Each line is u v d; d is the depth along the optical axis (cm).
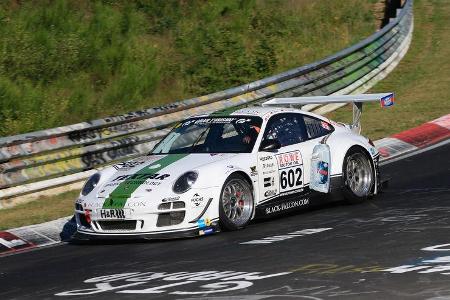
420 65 4341
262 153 1933
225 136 1980
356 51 3916
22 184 2436
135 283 1398
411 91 3825
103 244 1852
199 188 1797
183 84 3762
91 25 3947
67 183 2525
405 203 2052
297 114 2084
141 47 3909
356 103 2233
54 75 3475
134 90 3556
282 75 3372
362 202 2117
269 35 4562
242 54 4097
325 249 1560
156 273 1471
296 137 2039
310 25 4906
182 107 2919
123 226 1803
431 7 5872
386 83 4003
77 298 1323
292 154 1998
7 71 3388
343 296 1202
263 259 1511
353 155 2112
